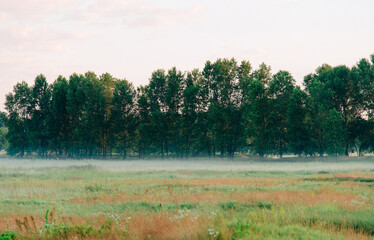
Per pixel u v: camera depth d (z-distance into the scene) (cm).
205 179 2931
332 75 7025
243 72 7775
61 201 1783
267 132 6644
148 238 966
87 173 3569
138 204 1579
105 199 1792
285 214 1208
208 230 930
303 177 3023
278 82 7075
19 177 3167
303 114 6669
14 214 1373
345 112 6888
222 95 7612
